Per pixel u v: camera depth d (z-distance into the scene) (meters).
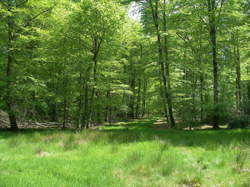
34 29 15.48
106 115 26.28
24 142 9.20
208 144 8.48
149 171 5.37
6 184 4.38
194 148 8.03
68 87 16.17
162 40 18.11
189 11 16.52
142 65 22.17
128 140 9.77
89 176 4.98
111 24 14.33
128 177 5.04
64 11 15.85
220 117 16.11
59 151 7.81
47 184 4.45
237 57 19.94
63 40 15.62
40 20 16.19
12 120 14.82
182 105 16.41
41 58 14.79
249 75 25.98
